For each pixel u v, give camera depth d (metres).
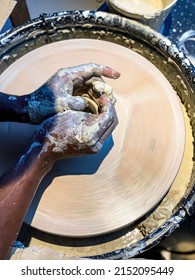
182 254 1.13
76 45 1.17
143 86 1.11
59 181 0.97
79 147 0.87
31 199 0.85
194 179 1.02
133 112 1.06
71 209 0.95
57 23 1.20
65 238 0.98
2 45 1.14
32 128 1.03
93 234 0.93
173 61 1.17
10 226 0.80
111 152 1.00
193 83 1.12
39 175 0.86
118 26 1.21
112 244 0.98
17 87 1.09
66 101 0.90
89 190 0.96
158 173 0.99
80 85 0.97
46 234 0.98
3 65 1.18
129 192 0.97
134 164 0.99
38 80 1.10
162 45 1.17
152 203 0.96
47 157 0.87
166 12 1.24
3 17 1.21
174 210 0.99
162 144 1.02
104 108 0.90
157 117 1.06
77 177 0.97
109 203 0.95
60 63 1.13
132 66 1.14
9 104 0.92
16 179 0.84
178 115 1.08
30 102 0.91
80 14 1.20
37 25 1.18
